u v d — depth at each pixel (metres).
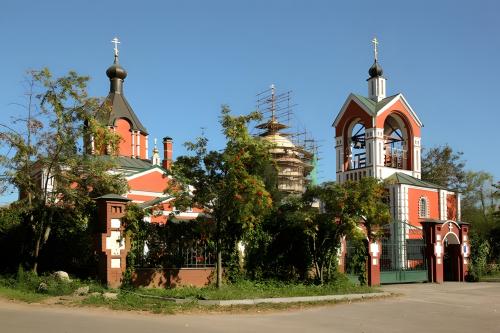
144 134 50.75
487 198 67.50
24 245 24.52
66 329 13.07
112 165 24.78
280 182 51.03
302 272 27.44
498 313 19.52
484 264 38.22
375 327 15.45
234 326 14.62
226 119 21.88
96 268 22.75
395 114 52.06
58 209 23.94
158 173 41.62
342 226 25.97
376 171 49.12
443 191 49.47
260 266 26.20
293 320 16.28
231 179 21.05
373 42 54.72
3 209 25.38
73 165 24.02
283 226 26.70
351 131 53.38
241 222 22.61
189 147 22.12
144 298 19.22
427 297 24.53
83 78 24.08
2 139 23.03
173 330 13.49
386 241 42.72
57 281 20.70
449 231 35.44
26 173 23.50
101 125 24.38
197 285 24.16
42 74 23.56
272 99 60.56
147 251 23.44
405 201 46.12
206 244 24.98
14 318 14.59
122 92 50.69
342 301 21.80
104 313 16.25
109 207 22.05
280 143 53.41
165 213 33.94
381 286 30.33
